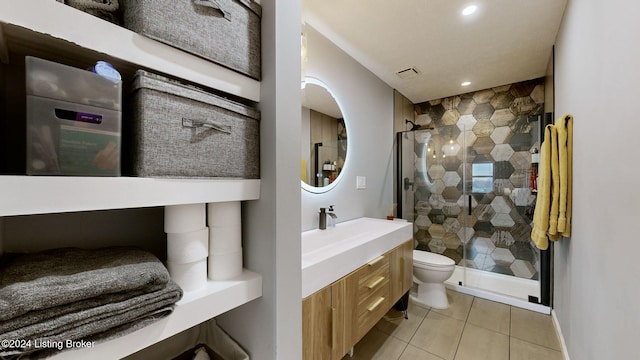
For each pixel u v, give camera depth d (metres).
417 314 2.16
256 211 0.75
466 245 2.99
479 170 2.94
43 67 0.44
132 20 0.52
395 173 2.90
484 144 2.91
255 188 0.72
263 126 0.73
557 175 1.59
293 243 0.76
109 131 0.50
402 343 1.77
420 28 1.80
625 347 0.84
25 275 0.46
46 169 0.43
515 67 2.39
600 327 1.06
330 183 2.00
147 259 0.58
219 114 0.63
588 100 1.22
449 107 3.18
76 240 0.69
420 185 3.19
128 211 0.78
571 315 1.55
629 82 0.82
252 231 0.76
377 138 2.58
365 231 1.99
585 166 1.28
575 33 1.40
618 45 0.90
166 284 0.56
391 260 1.78
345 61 2.12
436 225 3.13
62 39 0.44
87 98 0.48
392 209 2.85
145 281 0.51
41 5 0.41
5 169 0.58
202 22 0.60
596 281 1.11
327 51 1.94
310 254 1.22
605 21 1.00
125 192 0.49
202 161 0.60
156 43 0.54
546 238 1.67
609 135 0.98
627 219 0.83
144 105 0.51
